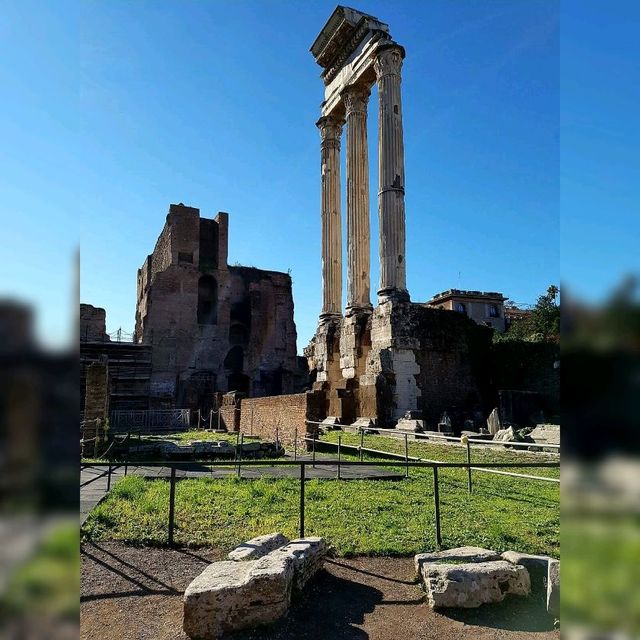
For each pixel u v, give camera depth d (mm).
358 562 7766
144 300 67625
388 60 27406
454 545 8148
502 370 26391
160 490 12211
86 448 18938
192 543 8438
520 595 6371
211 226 61469
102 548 8227
